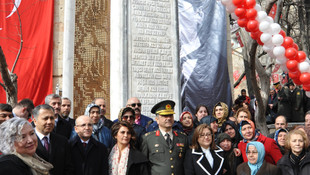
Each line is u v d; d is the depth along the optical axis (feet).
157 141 15.33
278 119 19.35
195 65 38.37
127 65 29.27
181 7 39.65
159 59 30.45
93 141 14.67
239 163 16.12
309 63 19.72
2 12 30.96
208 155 15.23
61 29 32.50
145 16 30.53
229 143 16.46
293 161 14.26
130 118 17.25
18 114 15.61
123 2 30.01
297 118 33.12
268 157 15.93
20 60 30.60
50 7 31.94
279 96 33.94
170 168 14.82
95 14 34.24
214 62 38.40
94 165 14.25
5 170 8.59
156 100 29.81
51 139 13.74
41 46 31.24
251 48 26.43
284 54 19.19
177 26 31.50
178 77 30.81
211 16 39.19
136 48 29.84
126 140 14.78
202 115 20.76
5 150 9.15
